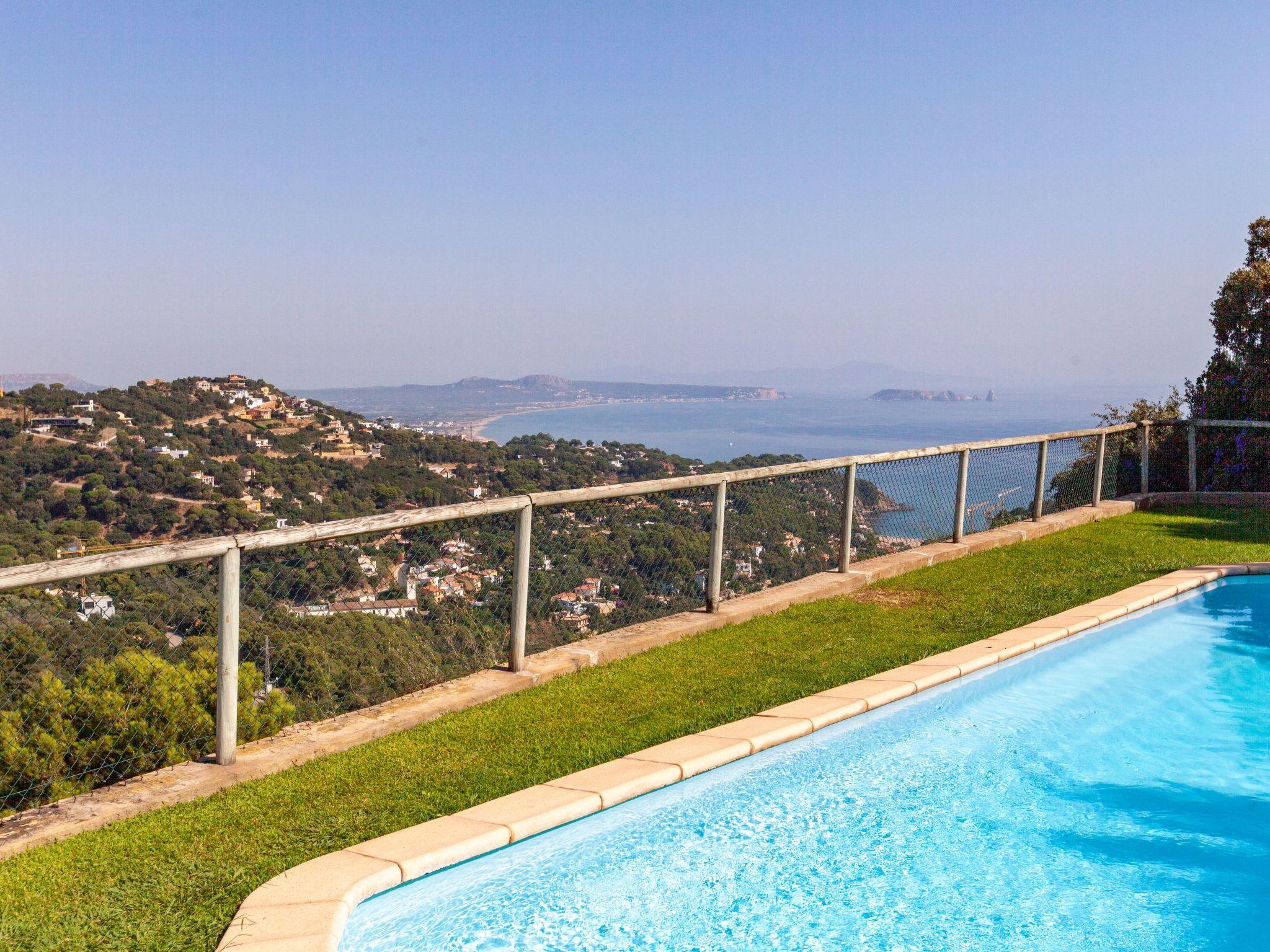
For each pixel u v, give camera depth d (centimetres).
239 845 371
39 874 344
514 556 577
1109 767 560
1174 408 1501
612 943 379
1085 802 515
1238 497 1255
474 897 368
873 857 453
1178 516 1190
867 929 398
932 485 949
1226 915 417
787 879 430
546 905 388
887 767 546
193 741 447
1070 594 794
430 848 362
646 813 429
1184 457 1328
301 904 319
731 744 471
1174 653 763
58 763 406
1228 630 809
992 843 469
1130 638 749
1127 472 1329
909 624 712
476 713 524
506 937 373
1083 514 1141
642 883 421
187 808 405
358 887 333
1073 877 442
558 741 484
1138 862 456
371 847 364
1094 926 406
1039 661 659
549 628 611
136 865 354
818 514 827
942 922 406
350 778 438
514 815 392
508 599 586
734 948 378
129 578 418
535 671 579
